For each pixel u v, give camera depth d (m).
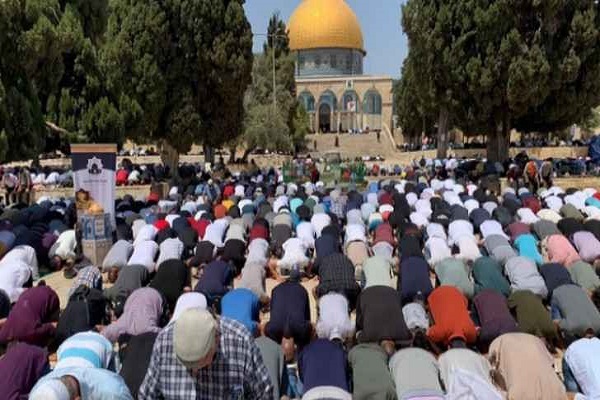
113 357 5.95
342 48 77.94
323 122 75.00
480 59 25.03
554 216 13.75
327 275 8.82
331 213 14.62
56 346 7.70
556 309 7.85
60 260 12.40
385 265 9.15
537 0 23.59
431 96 27.45
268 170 30.28
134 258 10.31
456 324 7.03
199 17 25.42
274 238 12.33
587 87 25.47
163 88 25.44
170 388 3.22
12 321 7.11
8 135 17.28
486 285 8.71
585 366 5.94
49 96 22.91
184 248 11.59
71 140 23.03
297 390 6.24
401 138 72.69
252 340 3.36
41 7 21.16
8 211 15.21
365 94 73.69
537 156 36.19
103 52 24.80
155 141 28.05
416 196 16.70
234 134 28.12
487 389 4.90
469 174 25.41
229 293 7.77
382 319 6.98
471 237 10.98
